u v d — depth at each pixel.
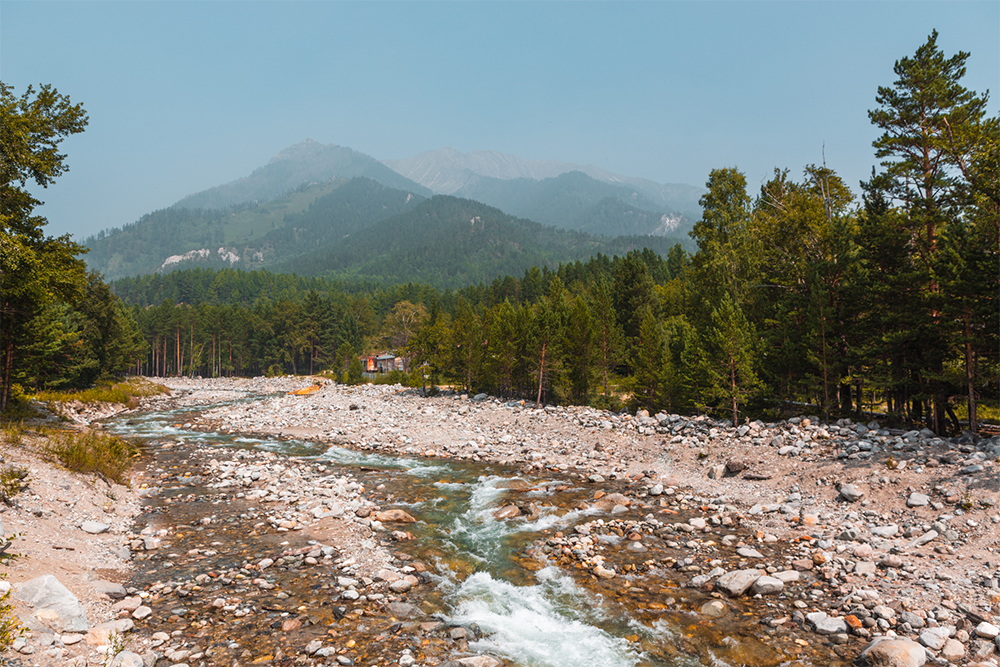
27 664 6.68
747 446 21.56
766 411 27.38
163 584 10.27
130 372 110.38
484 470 22.83
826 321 24.75
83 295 25.78
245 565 11.42
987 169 21.33
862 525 13.96
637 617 9.66
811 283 26.36
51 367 46.75
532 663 8.16
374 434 31.95
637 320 57.28
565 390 40.88
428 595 10.45
